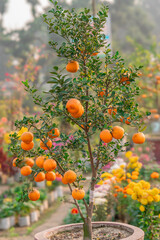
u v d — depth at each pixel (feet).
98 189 12.87
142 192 9.76
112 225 7.73
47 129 6.35
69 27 6.57
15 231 15.84
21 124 6.44
